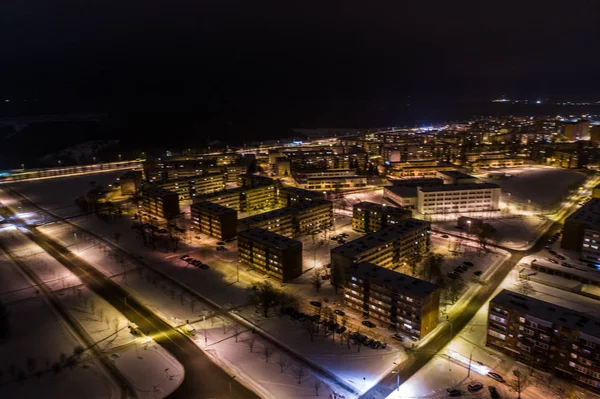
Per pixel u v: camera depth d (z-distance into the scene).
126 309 186.12
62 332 168.62
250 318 178.00
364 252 199.00
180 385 136.75
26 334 167.25
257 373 142.62
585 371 132.12
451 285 198.88
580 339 131.75
